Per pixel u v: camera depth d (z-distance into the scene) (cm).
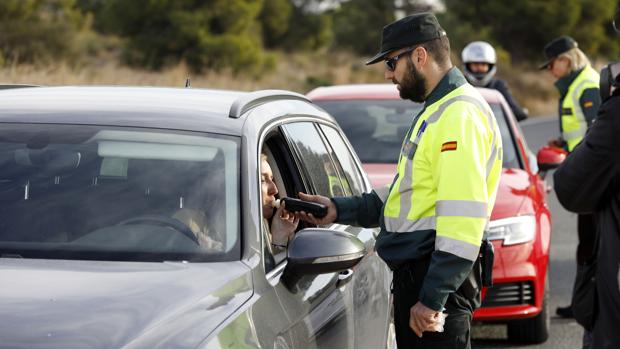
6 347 368
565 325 1086
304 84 5672
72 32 4728
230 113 547
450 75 578
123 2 5456
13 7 4512
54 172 513
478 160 552
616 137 472
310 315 491
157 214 490
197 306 414
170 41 5384
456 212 542
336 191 659
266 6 7300
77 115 545
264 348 417
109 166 515
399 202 578
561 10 8331
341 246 476
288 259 475
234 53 5450
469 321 581
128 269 448
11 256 467
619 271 478
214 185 503
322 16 7688
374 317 627
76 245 475
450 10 8469
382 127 1120
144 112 547
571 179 488
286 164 594
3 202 499
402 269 580
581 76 1254
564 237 1658
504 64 7444
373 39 7925
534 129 4050
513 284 930
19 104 562
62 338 375
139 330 387
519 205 962
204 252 473
